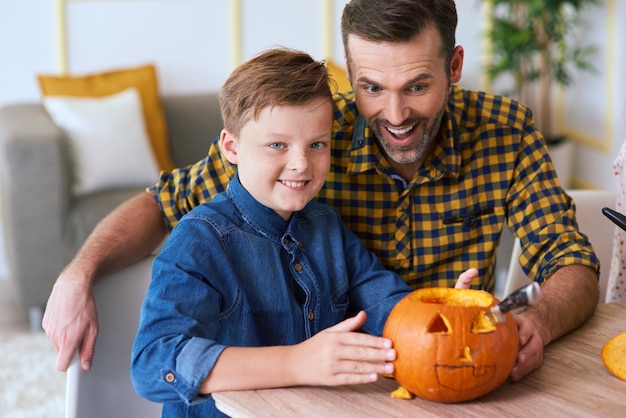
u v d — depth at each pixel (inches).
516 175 64.3
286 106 49.6
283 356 43.8
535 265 62.2
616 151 179.5
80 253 56.6
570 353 48.9
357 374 42.8
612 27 176.1
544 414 40.8
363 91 56.7
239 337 51.9
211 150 63.6
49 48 158.1
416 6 54.0
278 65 50.8
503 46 171.3
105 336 55.6
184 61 166.1
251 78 50.3
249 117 50.5
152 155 142.6
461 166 64.1
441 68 56.3
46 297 129.4
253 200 53.2
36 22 156.7
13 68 156.9
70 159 135.3
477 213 64.5
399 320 43.1
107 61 161.6
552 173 64.7
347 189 63.5
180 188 63.0
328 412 40.9
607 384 44.4
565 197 64.2
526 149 64.6
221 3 166.2
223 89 52.7
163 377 44.5
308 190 51.9
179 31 164.9
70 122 137.5
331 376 42.9
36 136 126.1
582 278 56.1
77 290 53.2
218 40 167.3
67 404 52.1
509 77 187.0
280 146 50.6
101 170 136.3
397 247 63.9
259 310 52.5
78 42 159.6
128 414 55.7
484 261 64.9
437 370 41.3
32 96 158.7
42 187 126.9
